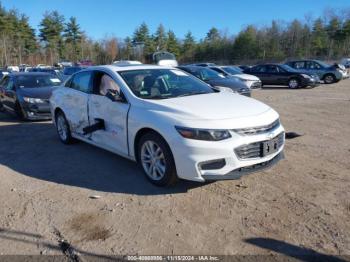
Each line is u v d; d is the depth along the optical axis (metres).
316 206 4.04
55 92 7.30
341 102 12.96
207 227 3.67
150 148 4.74
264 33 81.31
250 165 4.29
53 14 76.44
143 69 5.80
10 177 5.32
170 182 4.55
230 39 86.50
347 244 3.30
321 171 5.11
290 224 3.67
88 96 6.03
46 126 9.32
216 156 4.12
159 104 4.69
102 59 86.31
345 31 72.38
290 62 24.66
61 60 78.25
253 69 21.92
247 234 3.52
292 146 6.44
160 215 3.95
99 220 3.89
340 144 6.55
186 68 14.24
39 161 6.08
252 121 4.33
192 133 4.16
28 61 74.31
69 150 6.69
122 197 4.46
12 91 10.66
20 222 3.90
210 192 4.50
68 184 4.95
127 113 5.01
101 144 5.84
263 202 4.18
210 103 4.73
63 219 3.94
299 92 17.84
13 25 72.44
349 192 4.38
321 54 75.31
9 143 7.48
